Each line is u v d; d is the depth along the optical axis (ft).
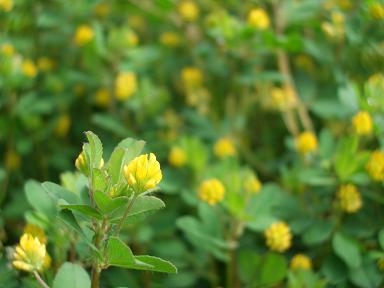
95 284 0.56
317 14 1.12
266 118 1.15
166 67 1.20
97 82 1.04
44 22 1.06
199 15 1.27
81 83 1.09
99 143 0.54
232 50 1.06
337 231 0.80
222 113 1.17
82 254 0.66
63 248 0.68
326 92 1.09
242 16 1.18
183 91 1.19
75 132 1.10
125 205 0.55
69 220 0.55
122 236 0.77
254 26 0.97
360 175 0.79
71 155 1.03
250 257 0.78
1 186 0.91
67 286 0.58
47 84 1.07
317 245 0.82
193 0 1.28
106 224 0.55
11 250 0.69
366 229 0.80
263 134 1.13
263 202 0.80
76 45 1.14
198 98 1.13
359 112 0.86
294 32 1.12
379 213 0.82
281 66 1.09
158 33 1.30
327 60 1.08
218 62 1.16
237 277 0.82
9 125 0.97
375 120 0.85
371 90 0.85
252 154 1.10
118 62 1.03
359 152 0.85
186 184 0.90
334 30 1.05
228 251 0.81
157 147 0.98
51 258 0.71
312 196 0.87
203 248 0.82
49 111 1.01
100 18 1.22
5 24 1.03
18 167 0.99
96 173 0.53
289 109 1.06
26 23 1.10
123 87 0.99
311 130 1.05
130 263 0.54
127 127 1.04
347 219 0.82
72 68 1.15
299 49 0.99
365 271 0.76
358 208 0.80
